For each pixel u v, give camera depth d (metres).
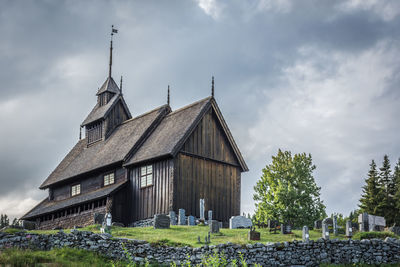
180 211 41.44
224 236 33.03
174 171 43.62
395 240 28.08
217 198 46.59
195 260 27.27
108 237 28.11
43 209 55.66
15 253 25.53
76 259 26.19
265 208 42.16
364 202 59.53
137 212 45.81
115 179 49.00
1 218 58.97
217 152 47.75
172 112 50.78
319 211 42.19
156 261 27.44
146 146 47.66
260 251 27.53
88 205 48.88
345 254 27.89
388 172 62.41
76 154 60.28
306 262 27.55
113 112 57.28
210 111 47.84
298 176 43.50
